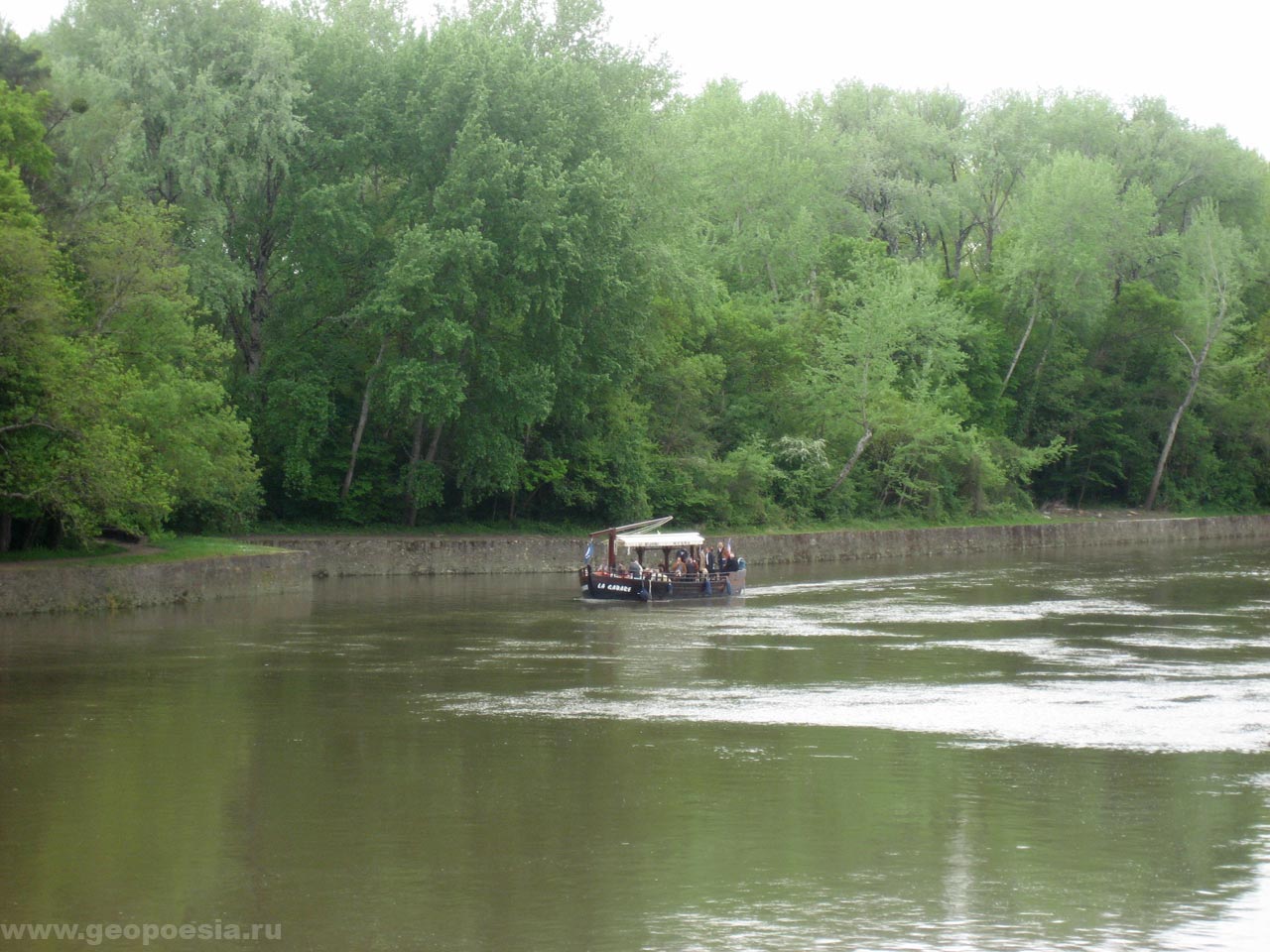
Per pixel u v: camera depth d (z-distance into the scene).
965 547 124.56
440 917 21.42
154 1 81.62
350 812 27.88
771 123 139.75
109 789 29.78
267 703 41.06
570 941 20.36
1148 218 144.00
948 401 128.38
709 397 121.12
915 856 24.88
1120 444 151.75
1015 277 143.38
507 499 103.50
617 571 80.50
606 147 94.25
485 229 88.31
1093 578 94.50
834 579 94.50
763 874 23.72
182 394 69.12
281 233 90.00
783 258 135.38
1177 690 45.22
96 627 57.94
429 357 89.75
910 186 152.50
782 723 38.62
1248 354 153.62
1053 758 33.81
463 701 41.97
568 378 92.19
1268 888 23.11
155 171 78.38
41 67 66.50
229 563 71.62
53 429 57.75
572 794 29.58
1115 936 20.59
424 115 88.94
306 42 89.81
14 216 56.94
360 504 96.12
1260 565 106.50
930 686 45.97
